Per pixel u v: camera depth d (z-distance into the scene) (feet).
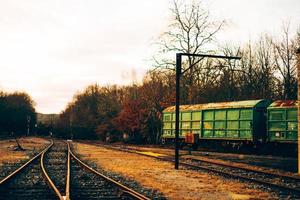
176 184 45.60
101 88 330.54
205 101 155.43
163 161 78.18
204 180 49.24
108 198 33.68
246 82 168.14
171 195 37.73
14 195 34.50
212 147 113.09
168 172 58.39
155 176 53.42
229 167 65.87
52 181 43.19
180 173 57.06
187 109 120.57
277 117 92.07
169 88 164.25
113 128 224.33
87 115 313.32
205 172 58.23
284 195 38.19
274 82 158.51
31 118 430.61
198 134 113.50
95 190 38.01
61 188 38.86
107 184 42.19
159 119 165.99
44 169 55.57
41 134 440.45
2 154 95.04
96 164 71.05
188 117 120.16
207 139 112.16
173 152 108.99
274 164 72.59
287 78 147.43
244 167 65.10
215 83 163.84
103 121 238.27
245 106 99.66
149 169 62.69
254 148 100.58
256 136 97.50
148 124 171.63
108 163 73.87
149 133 174.50
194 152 105.09
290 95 145.69
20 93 441.27
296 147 88.48
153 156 88.89
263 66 163.53
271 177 52.65
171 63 142.51
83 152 109.29
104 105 238.68
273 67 157.58
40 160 73.51
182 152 108.06
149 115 169.78
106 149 128.98
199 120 115.14
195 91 149.18
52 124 446.60
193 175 54.60
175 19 142.61
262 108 98.73
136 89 197.16
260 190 41.29
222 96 163.12
